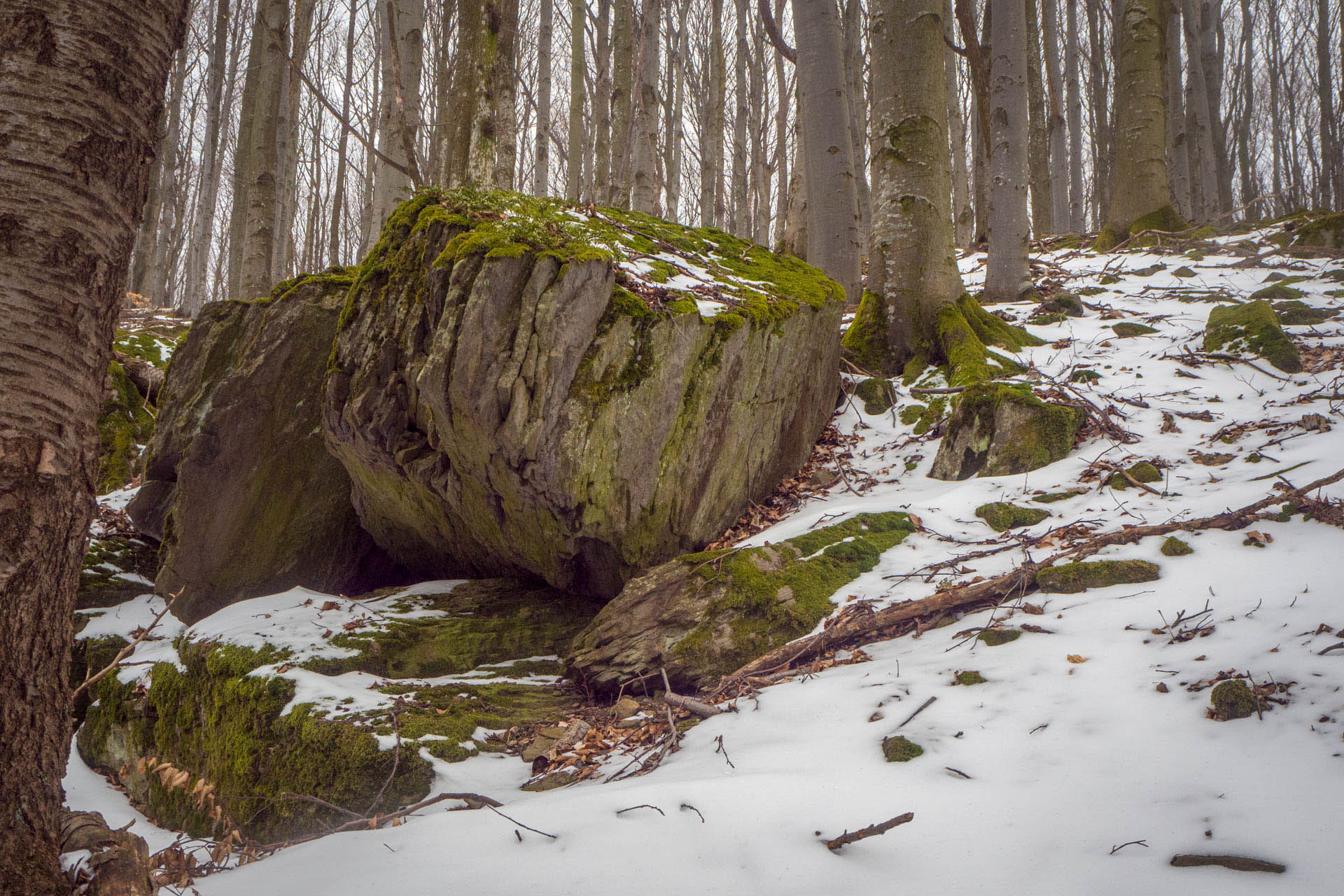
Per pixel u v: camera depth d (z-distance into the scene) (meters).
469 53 7.12
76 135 1.91
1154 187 12.88
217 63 21.36
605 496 4.78
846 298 8.95
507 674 4.72
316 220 29.47
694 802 2.67
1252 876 2.01
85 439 2.00
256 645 4.85
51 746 1.96
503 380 4.44
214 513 6.07
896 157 8.20
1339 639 2.93
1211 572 3.77
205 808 4.36
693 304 4.98
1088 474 5.45
